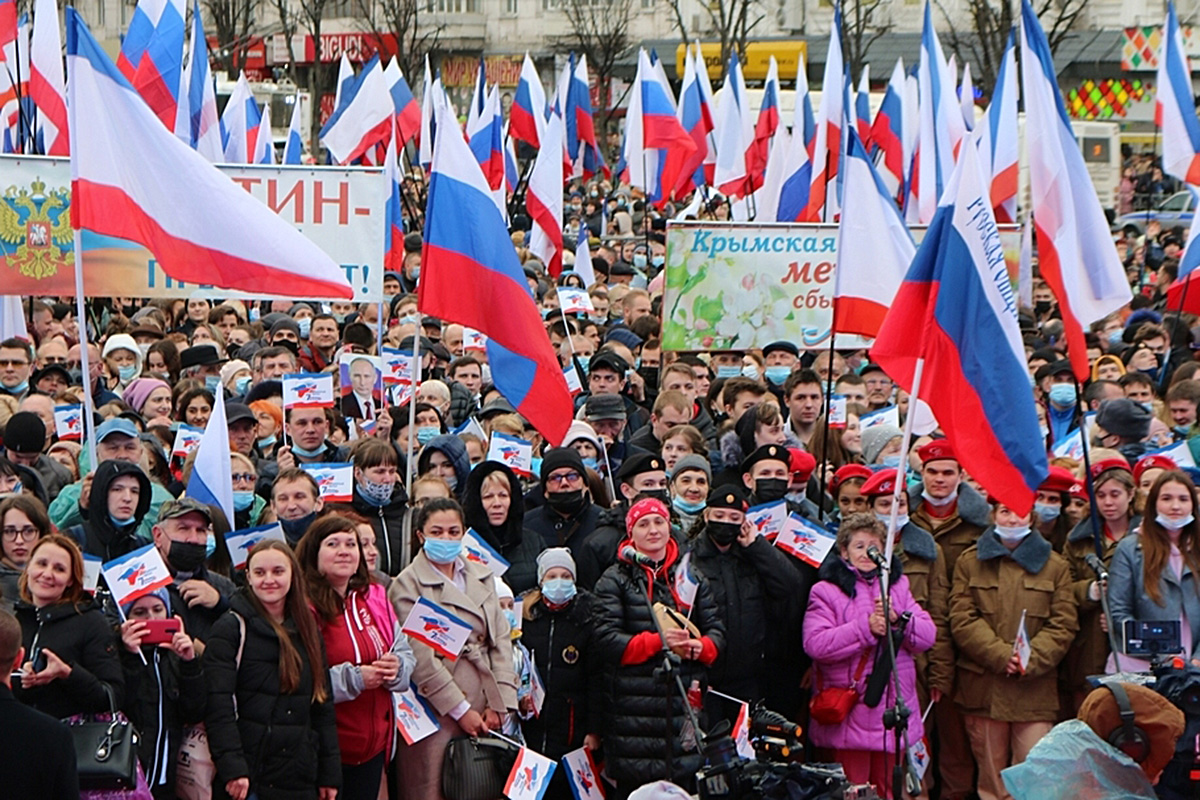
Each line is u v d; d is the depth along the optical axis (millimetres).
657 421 14398
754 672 11188
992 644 11375
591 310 21625
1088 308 12883
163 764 9094
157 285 13180
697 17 82688
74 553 8859
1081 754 7281
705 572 11148
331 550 9820
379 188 14820
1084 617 11648
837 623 11086
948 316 10938
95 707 8742
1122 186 49406
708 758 9148
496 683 10531
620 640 10383
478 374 17578
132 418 13914
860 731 11055
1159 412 16031
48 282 13086
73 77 11242
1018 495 10922
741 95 29828
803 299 16047
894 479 11758
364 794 10070
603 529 11562
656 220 38781
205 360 17297
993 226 10969
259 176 14750
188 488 10953
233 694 9258
